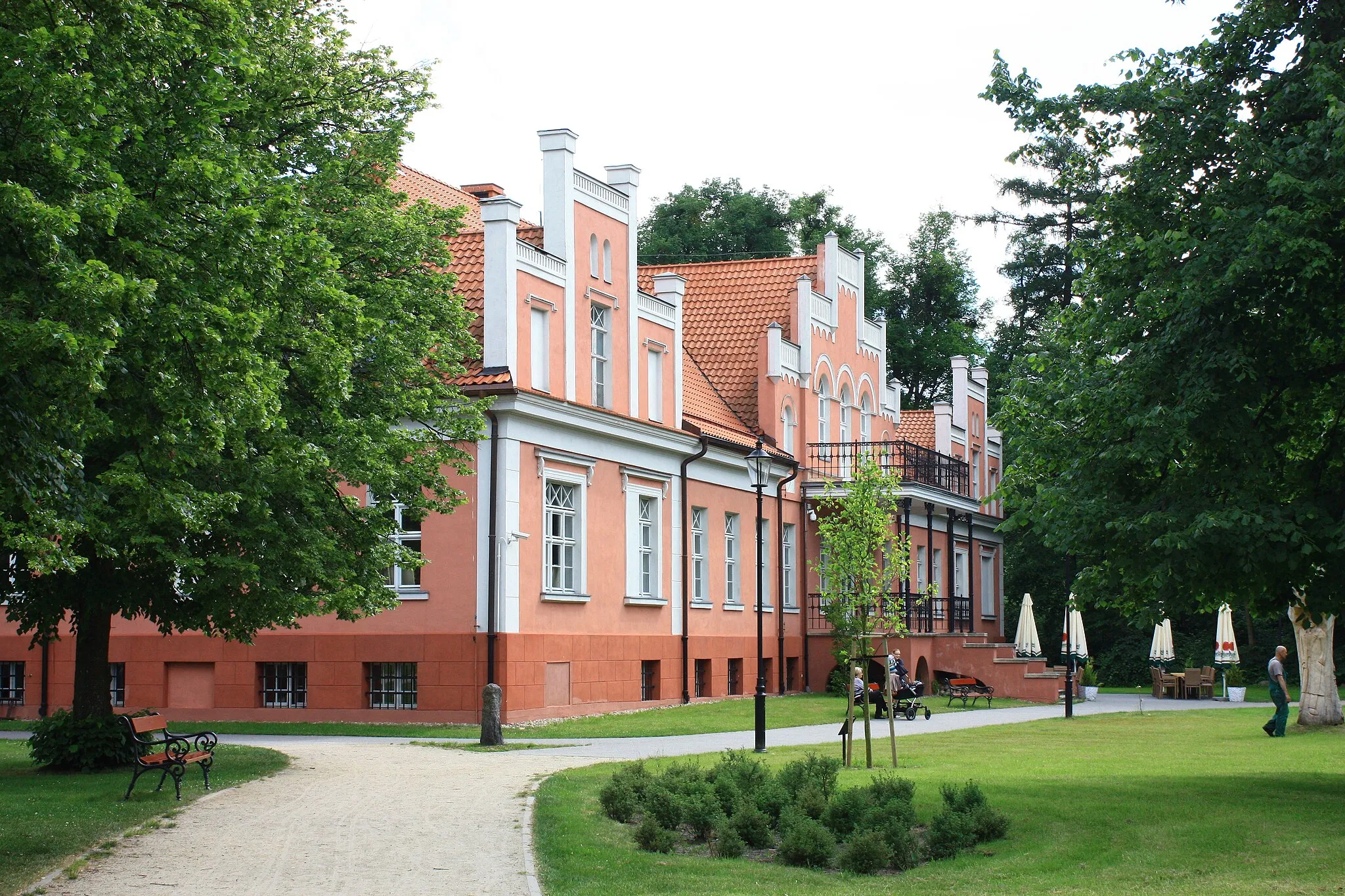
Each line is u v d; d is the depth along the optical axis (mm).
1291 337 15641
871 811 13984
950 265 70125
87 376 11352
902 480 41969
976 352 69062
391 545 21125
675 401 35781
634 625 32750
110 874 11922
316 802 15984
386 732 26250
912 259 70750
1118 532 15297
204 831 14039
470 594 27844
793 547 41500
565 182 30828
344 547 20531
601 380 32406
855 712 31344
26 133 12453
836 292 44812
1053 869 12641
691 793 15148
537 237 31766
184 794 16656
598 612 31188
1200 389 14969
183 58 15352
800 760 17250
